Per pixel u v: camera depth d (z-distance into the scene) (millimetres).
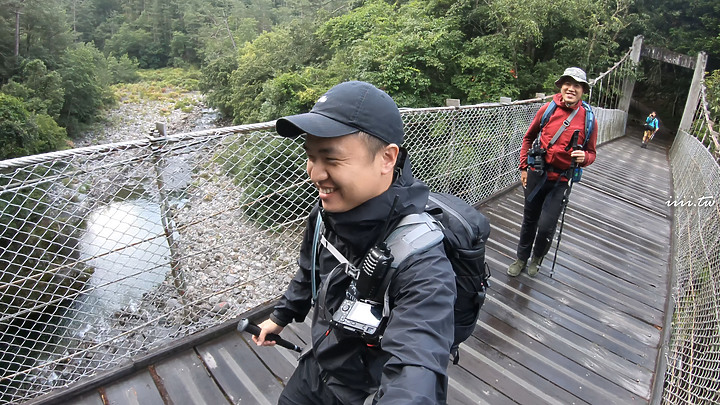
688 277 3125
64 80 23828
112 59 39531
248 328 1216
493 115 4219
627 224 4598
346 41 15930
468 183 4148
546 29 13086
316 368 1133
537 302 2840
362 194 831
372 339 870
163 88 37500
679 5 17953
